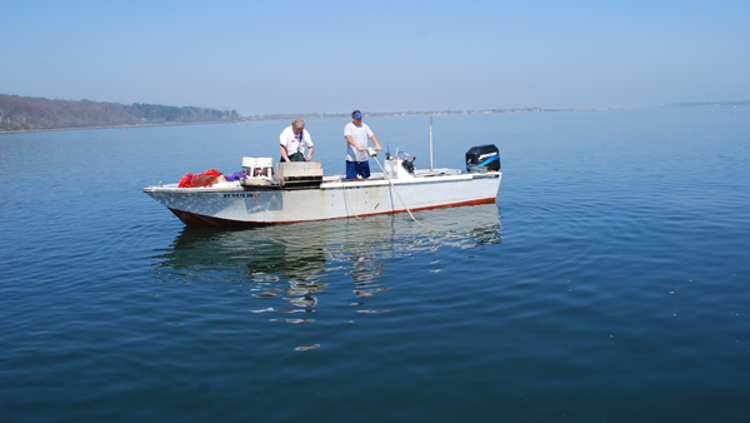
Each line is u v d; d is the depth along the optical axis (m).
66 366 4.51
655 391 3.86
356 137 10.16
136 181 18.42
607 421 3.53
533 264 7.02
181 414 3.75
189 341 4.93
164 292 6.41
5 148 45.78
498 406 3.73
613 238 8.22
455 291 6.08
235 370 4.34
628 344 4.62
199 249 8.44
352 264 7.31
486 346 4.65
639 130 44.00
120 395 4.02
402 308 5.60
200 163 25.27
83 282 6.91
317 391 3.98
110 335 5.14
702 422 3.49
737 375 4.04
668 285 6.04
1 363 4.58
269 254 7.98
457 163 21.69
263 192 9.52
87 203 13.55
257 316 5.50
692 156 20.25
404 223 9.82
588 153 23.53
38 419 3.72
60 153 36.53
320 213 10.08
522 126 66.12
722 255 7.09
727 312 5.22
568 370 4.20
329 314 5.49
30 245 9.04
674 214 9.76
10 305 6.07
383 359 4.45
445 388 3.98
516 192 13.19
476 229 9.21
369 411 3.71
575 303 5.59
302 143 10.04
